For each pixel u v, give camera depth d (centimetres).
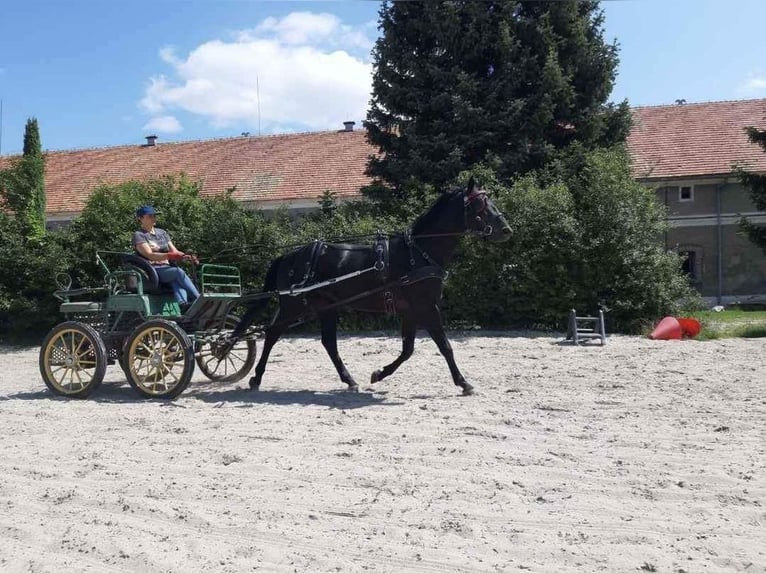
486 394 852
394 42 1811
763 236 1750
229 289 967
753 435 631
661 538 411
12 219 1780
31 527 446
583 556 389
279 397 876
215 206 1734
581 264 1550
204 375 1061
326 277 898
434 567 381
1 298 1669
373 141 1875
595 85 1839
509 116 1705
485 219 859
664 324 1424
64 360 921
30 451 627
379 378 913
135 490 511
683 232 2698
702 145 2742
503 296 1570
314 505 474
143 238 931
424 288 861
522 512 454
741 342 1320
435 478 523
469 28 1731
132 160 3111
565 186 1584
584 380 937
